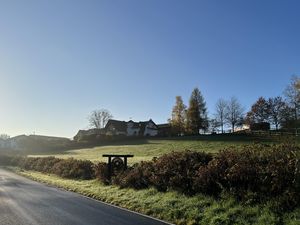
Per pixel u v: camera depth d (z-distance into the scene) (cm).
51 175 3438
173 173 1602
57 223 1111
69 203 1564
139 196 1619
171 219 1173
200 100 8550
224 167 1357
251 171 1225
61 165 3400
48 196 1817
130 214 1286
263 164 1238
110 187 2038
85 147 8062
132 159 3697
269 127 8138
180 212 1220
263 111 8988
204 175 1395
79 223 1114
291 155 1172
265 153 1280
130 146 6869
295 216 997
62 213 1295
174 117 8888
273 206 1078
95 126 12081
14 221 1141
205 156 1579
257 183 1205
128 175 1948
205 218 1105
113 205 1515
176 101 8900
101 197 1734
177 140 7081
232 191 1259
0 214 1270
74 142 8388
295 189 1071
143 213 1309
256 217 1052
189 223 1084
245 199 1187
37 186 2392
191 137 7300
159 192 1614
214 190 1368
